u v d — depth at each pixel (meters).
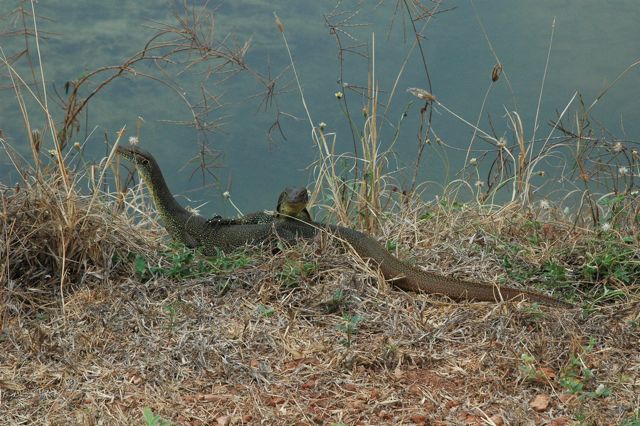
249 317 7.74
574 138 10.85
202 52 12.12
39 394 6.95
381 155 10.84
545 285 8.54
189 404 6.78
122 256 8.80
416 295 8.30
